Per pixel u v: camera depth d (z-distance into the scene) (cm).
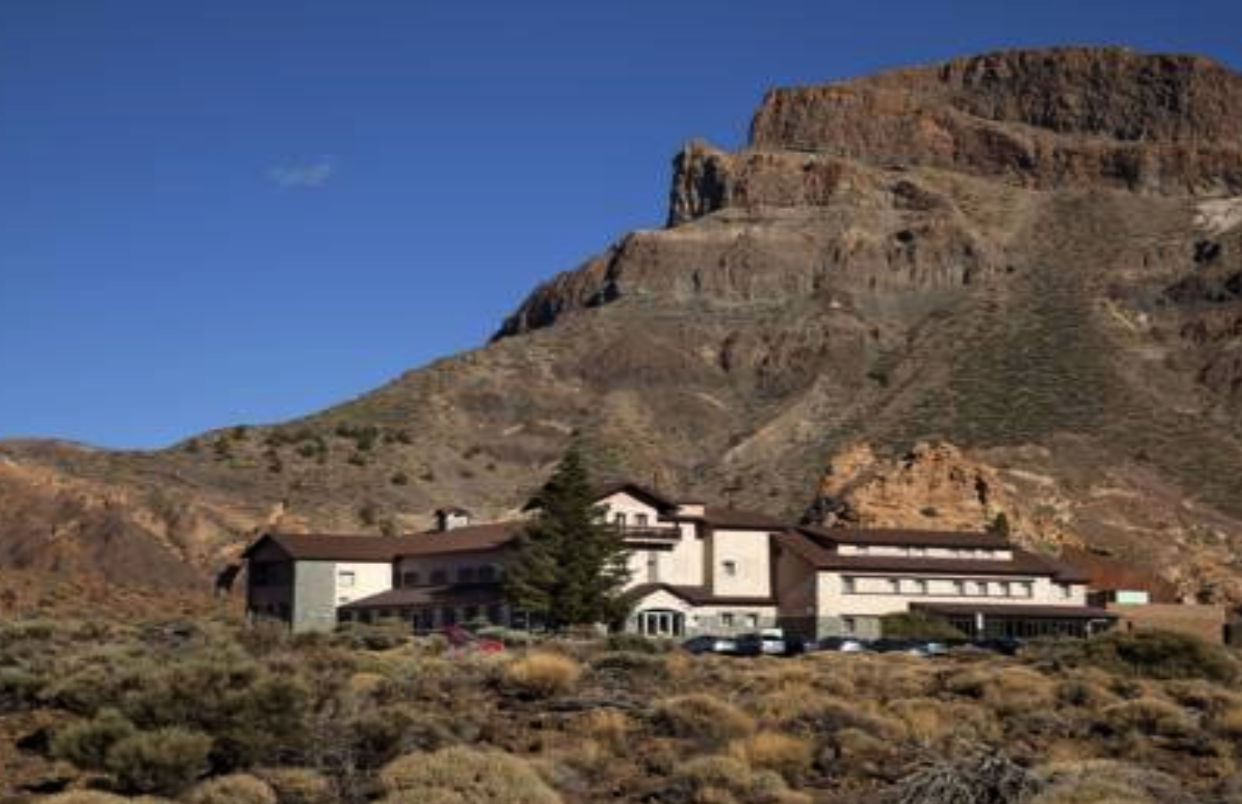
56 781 2581
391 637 5719
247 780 2367
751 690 4156
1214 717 3747
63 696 3222
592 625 8181
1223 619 9962
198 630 5594
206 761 2577
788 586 9594
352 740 2769
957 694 4347
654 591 9012
